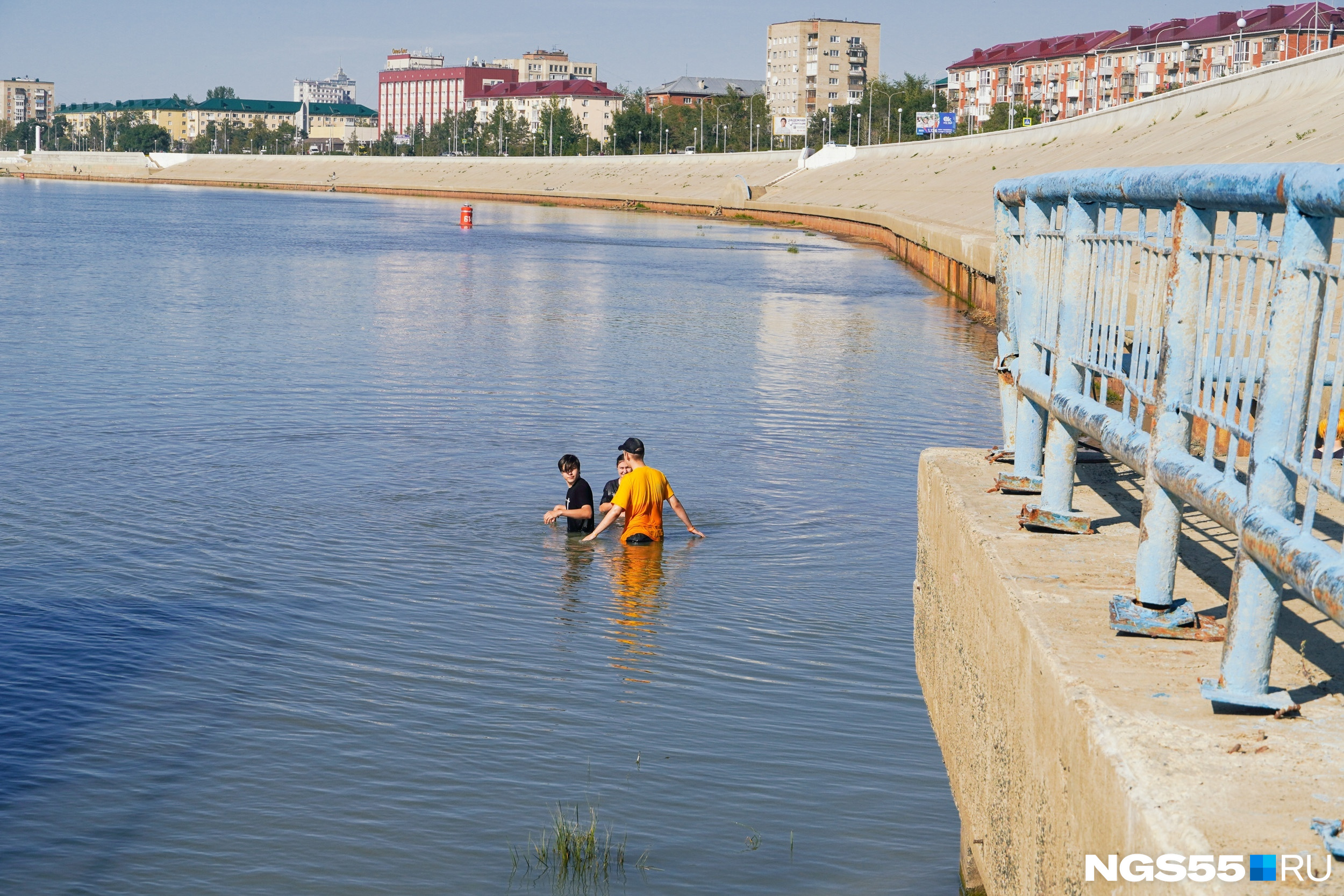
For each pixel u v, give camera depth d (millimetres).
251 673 8578
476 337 28062
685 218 116438
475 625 9594
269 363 23344
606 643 9227
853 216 86500
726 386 21797
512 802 6902
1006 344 6039
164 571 10750
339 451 15719
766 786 7129
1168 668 3365
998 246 5984
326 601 10070
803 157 125250
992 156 91188
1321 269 2752
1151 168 3797
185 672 8578
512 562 11250
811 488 14320
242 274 44688
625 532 11898
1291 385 2951
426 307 34500
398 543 11703
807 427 18109
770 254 63406
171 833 6496
